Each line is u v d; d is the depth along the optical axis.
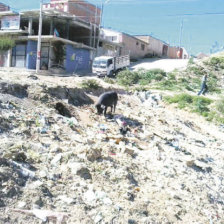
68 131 11.49
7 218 6.02
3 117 10.30
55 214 6.43
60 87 15.95
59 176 7.94
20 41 35.81
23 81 15.30
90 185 7.89
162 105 24.92
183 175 10.50
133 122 15.88
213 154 15.17
